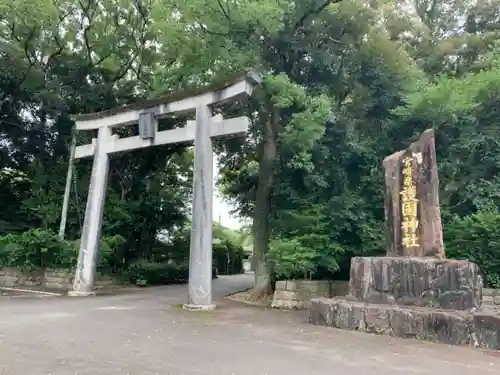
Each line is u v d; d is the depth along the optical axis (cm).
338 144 1300
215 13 1174
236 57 1200
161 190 1994
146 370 512
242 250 3262
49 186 1853
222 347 661
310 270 1225
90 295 1355
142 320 897
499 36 1596
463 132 1275
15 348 607
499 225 1052
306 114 1116
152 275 1853
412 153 973
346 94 1441
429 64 1658
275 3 1123
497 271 1084
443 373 551
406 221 955
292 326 881
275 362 577
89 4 1792
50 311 992
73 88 1831
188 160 2148
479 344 737
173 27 1266
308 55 1334
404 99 1307
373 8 1360
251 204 1623
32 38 1661
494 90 1246
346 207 1231
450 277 853
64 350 605
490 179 1258
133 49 1881
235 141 1608
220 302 1281
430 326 779
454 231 1137
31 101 1786
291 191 1325
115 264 1870
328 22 1328
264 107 1282
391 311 823
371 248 1221
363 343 730
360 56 1363
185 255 2186
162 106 1274
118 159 1905
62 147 1880
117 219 1816
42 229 1680
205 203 1126
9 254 1597
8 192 1923
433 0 1816
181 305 1152
